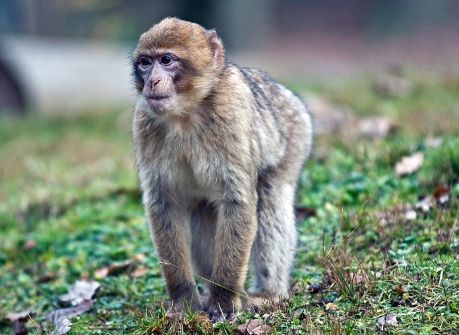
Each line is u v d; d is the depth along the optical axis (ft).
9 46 100.07
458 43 115.34
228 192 32.76
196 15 147.33
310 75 97.04
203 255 36.52
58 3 144.05
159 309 32.32
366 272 32.12
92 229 45.98
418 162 44.45
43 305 37.93
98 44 140.15
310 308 30.81
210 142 32.63
